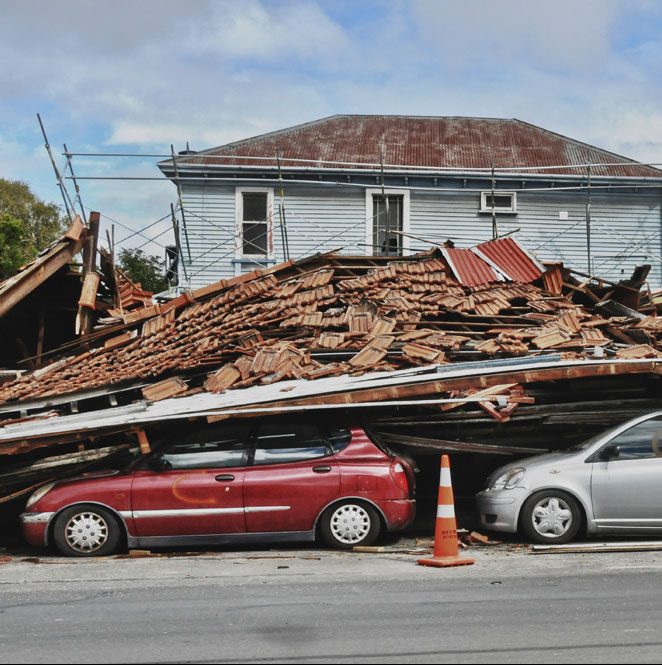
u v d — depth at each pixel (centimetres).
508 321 1750
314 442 1242
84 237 1919
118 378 1518
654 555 1102
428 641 694
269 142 3006
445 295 1775
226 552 1231
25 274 1831
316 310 1756
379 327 1611
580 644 675
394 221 2886
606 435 1219
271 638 714
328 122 3197
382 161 2756
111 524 1214
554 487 1190
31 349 2180
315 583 957
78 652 684
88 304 1864
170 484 1213
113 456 1373
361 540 1211
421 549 1195
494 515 1220
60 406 1529
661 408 1480
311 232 2852
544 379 1396
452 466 1620
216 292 1898
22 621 800
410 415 1467
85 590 953
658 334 1706
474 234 2881
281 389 1355
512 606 812
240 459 1231
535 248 2877
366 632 727
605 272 2878
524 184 2872
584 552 1137
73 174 2614
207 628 754
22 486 1431
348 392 1326
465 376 1373
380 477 1216
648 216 2903
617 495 1181
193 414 1269
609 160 2975
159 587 960
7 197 5547
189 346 1648
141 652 680
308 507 1210
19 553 1268
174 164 2683
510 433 1519
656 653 646
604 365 1408
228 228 2838
